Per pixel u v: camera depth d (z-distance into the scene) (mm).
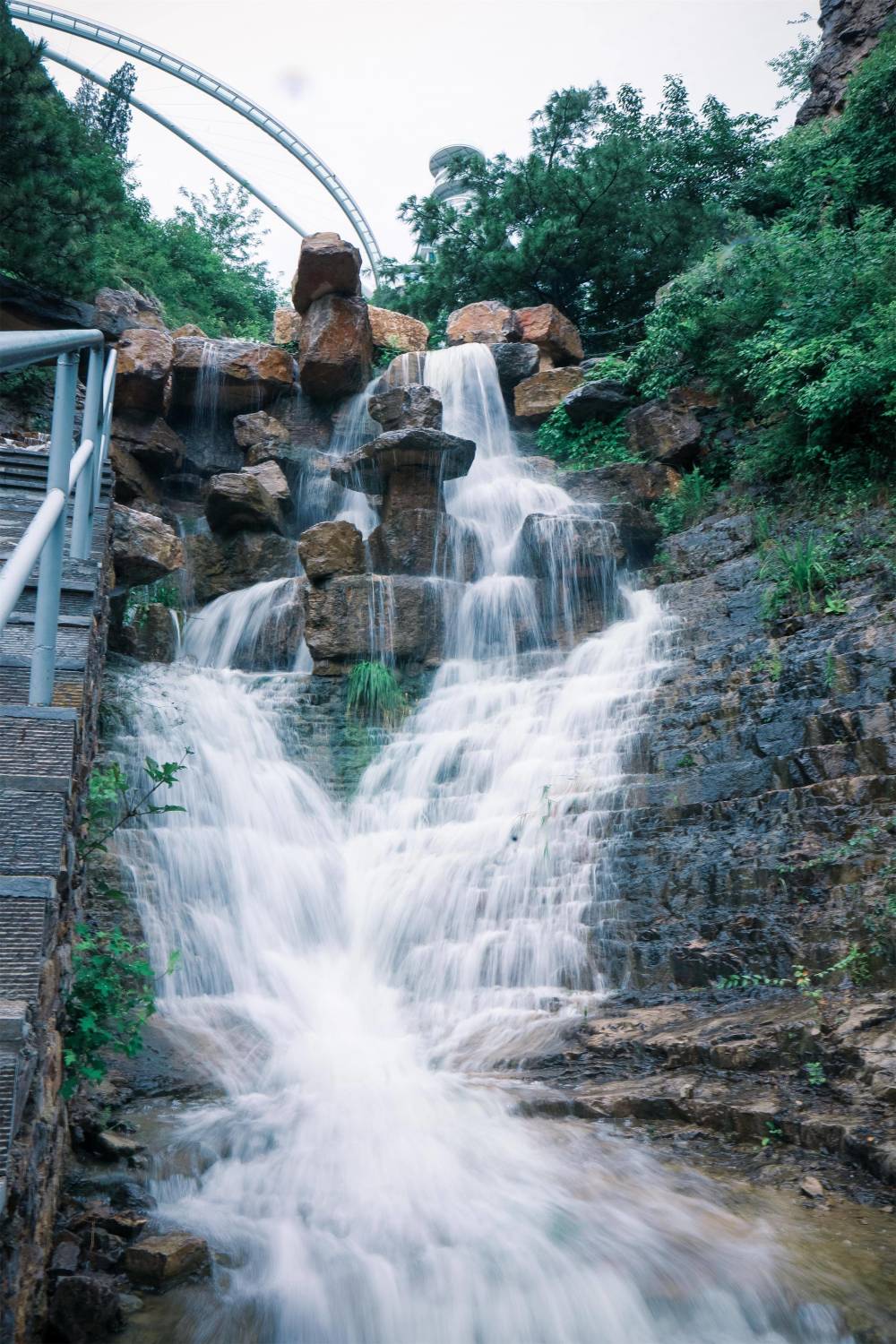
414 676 13500
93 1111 5430
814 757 8375
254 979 8430
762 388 15422
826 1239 4152
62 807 2809
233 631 15211
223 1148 5215
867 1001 6203
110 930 7969
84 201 18156
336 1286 3812
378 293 30484
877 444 13367
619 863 8594
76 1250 3744
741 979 7137
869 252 14211
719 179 26812
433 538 14906
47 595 3350
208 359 19906
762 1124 5297
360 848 10492
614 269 25562
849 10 21828
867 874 7023
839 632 10227
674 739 10070
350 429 20578
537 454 20641
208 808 10312
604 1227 4312
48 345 2541
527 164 26297
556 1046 6879
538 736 11359
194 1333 3451
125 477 18266
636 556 15562
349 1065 6816
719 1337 3551
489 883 9172
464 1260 4027
